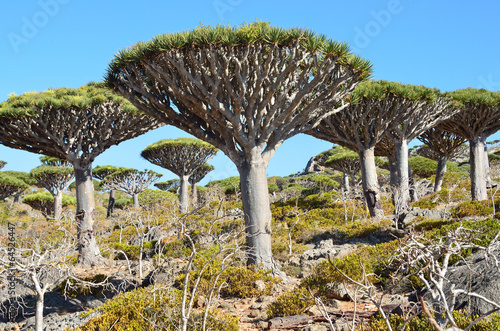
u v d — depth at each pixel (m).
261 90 10.16
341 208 20.27
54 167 32.31
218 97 9.76
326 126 16.38
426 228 12.12
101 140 14.64
